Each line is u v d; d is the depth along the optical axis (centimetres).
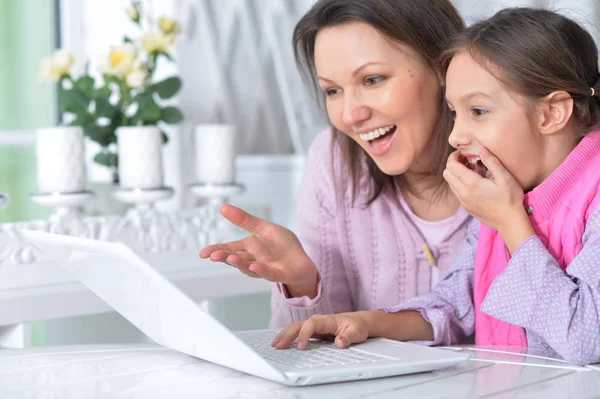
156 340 115
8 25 319
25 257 166
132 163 201
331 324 117
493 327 130
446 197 152
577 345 107
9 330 158
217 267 184
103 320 214
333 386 95
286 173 308
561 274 114
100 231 185
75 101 229
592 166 122
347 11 133
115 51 225
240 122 330
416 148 140
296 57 150
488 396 90
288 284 133
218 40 318
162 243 193
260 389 93
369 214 156
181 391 93
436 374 101
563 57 119
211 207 209
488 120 120
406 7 133
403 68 134
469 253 140
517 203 121
